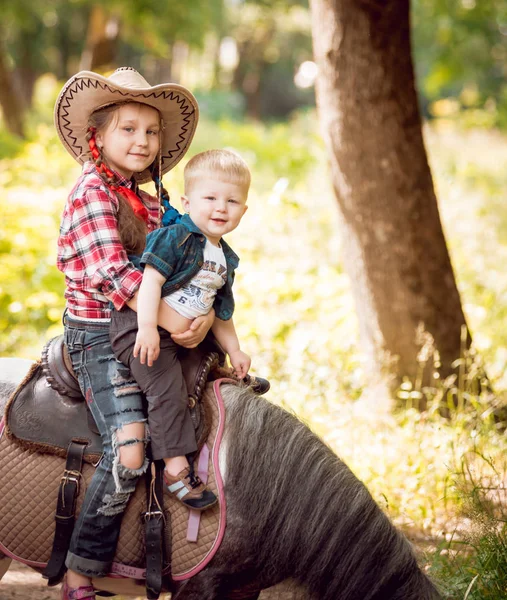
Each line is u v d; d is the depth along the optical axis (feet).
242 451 12.41
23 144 59.47
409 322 25.96
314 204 46.73
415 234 25.75
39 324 32.89
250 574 12.39
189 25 82.89
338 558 12.19
